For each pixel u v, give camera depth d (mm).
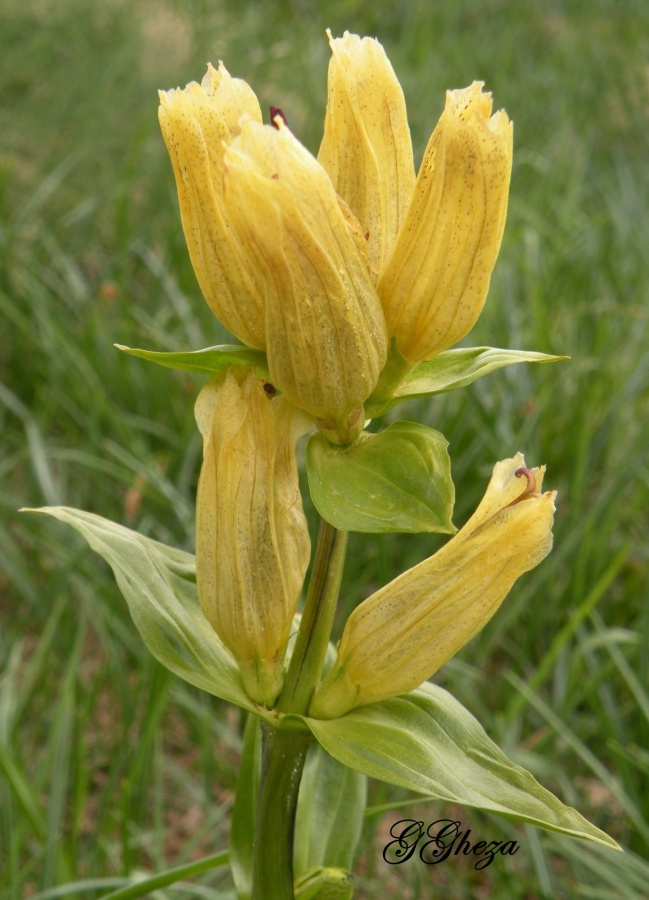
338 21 859
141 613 164
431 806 282
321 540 156
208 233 142
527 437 338
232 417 147
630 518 350
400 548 331
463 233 140
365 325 138
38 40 668
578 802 283
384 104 150
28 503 335
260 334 145
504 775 155
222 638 157
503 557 151
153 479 324
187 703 278
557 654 281
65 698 253
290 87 657
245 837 182
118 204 481
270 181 129
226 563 152
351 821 193
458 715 161
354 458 143
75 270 449
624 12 902
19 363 413
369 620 154
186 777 279
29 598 304
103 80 619
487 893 272
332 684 158
